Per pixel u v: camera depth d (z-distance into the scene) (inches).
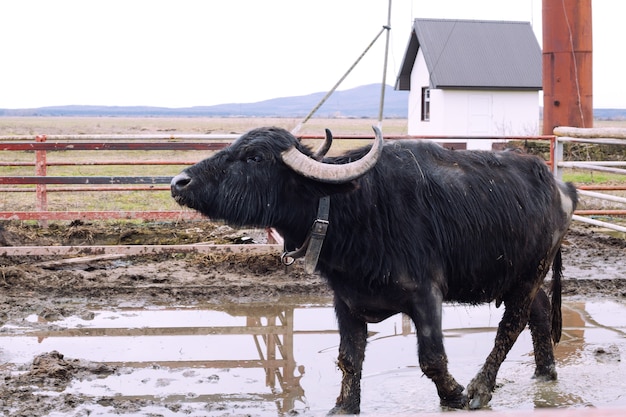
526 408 248.8
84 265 437.4
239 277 416.5
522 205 245.1
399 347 311.9
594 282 407.8
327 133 226.4
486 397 250.1
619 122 5093.5
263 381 270.5
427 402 250.5
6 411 237.6
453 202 231.5
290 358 296.7
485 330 337.1
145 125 5246.1
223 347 309.9
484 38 1531.7
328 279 232.5
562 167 536.1
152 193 711.7
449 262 233.8
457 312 366.3
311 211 218.2
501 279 247.3
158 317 353.4
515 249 244.7
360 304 231.3
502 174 245.9
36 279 403.9
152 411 240.2
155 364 287.4
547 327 274.4
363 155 230.2
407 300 227.0
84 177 420.8
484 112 1481.3
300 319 351.9
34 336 322.0
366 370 283.3
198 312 362.0
